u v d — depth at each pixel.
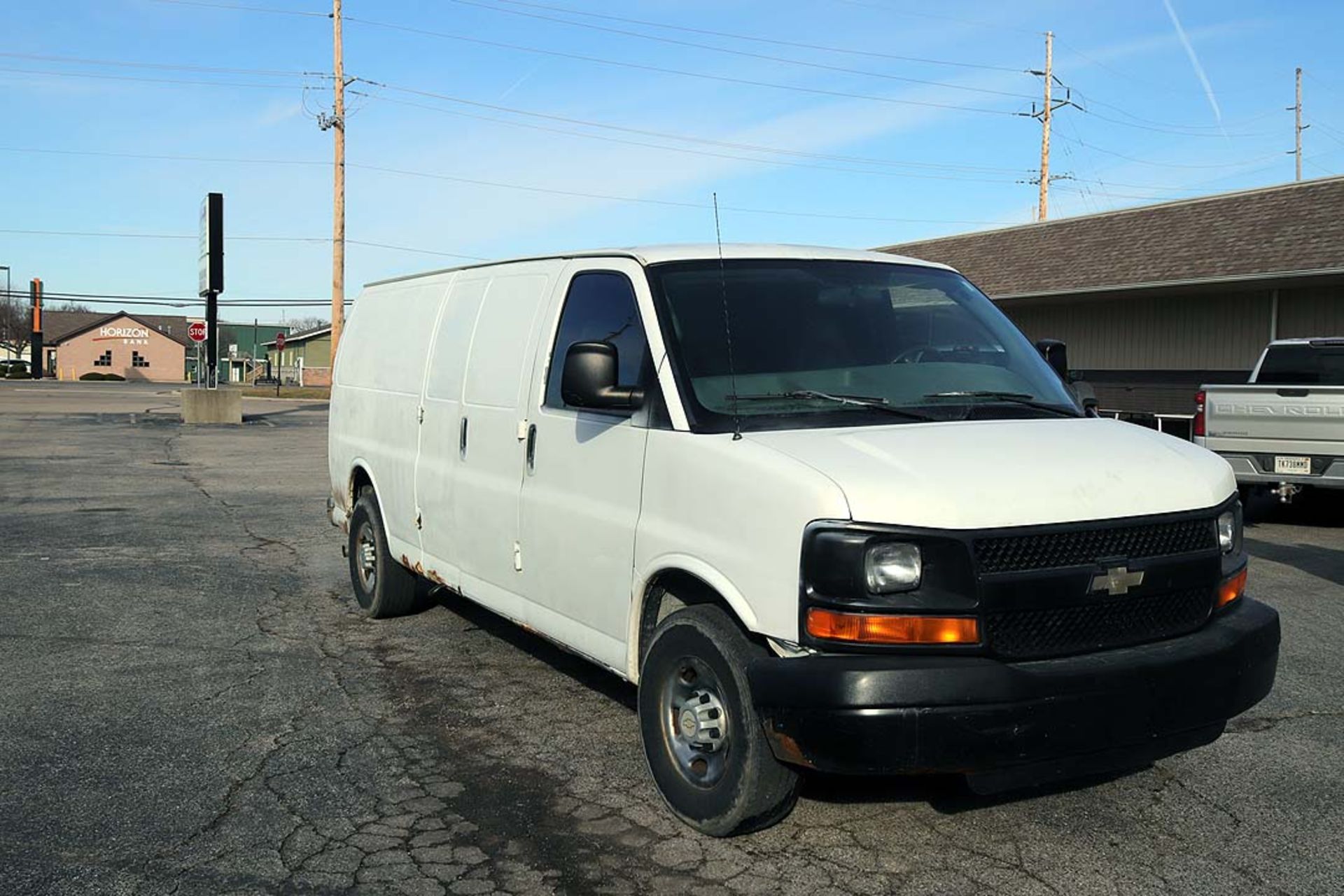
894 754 3.43
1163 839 4.03
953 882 3.71
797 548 3.61
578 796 4.42
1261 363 12.60
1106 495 3.79
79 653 6.43
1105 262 19.38
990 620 3.56
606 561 4.57
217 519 11.73
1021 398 4.62
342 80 35.97
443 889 3.66
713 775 4.01
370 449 7.17
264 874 3.75
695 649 4.02
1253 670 3.96
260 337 107.56
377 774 4.65
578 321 5.03
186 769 4.68
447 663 6.30
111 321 94.94
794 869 3.80
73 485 14.55
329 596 8.05
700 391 4.27
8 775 4.59
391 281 7.45
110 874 3.74
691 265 4.74
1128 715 3.65
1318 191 17.89
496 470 5.49
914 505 3.54
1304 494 12.74
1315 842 4.02
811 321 4.64
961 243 24.06
